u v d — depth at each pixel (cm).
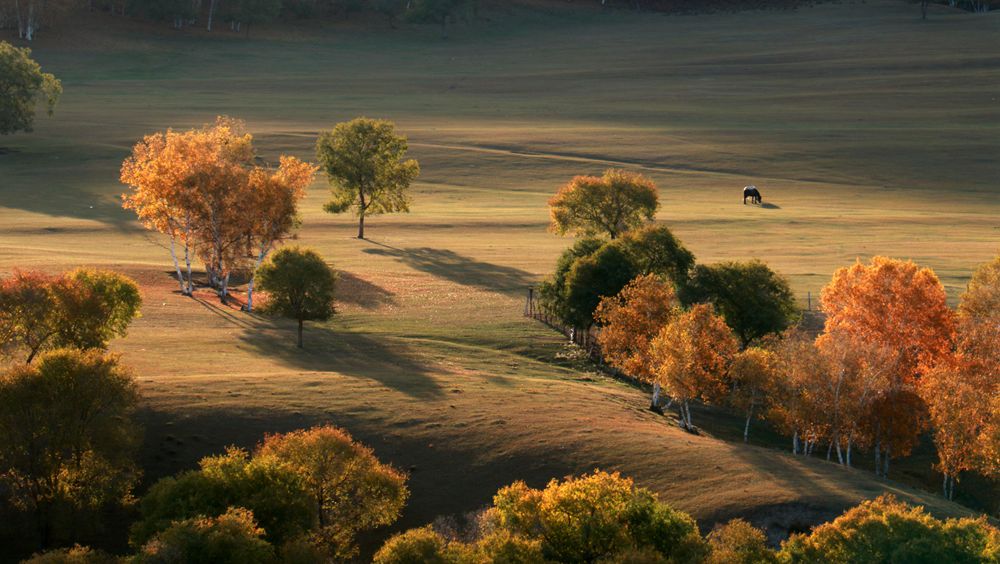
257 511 5759
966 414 8800
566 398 8956
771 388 9256
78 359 6688
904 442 9488
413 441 7606
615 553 5450
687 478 7025
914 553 5403
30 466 6334
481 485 7125
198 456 7200
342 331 11344
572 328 12138
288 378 8750
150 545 5116
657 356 9300
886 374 9488
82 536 6494
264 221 12625
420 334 11456
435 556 5259
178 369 8912
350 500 6288
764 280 11919
